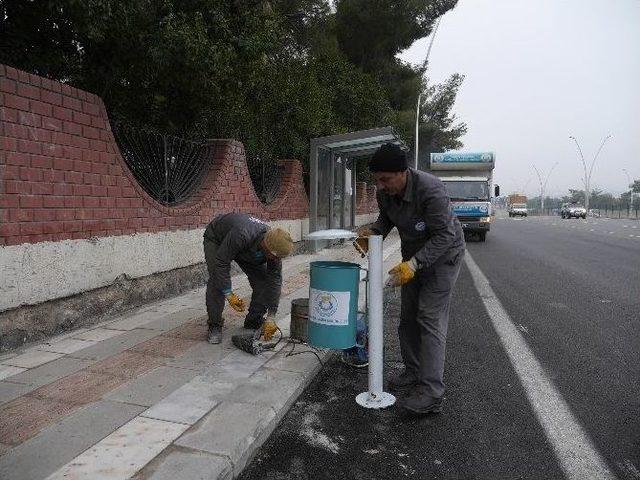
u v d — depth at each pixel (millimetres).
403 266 3395
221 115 8969
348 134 10672
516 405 3779
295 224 11727
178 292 6812
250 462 2951
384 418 3547
